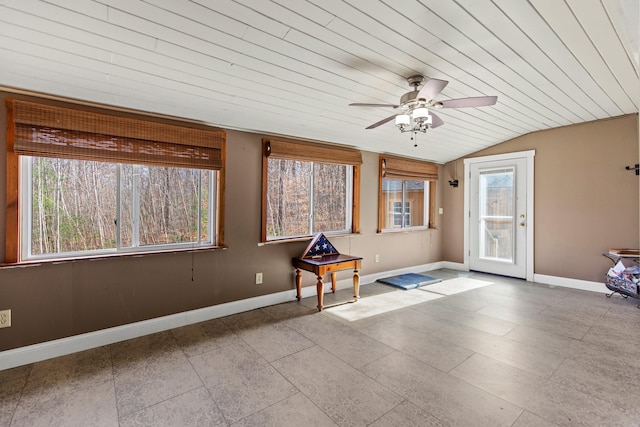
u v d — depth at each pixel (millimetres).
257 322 3096
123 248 2785
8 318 2268
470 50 2119
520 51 2152
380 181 4715
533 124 4078
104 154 2543
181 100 2637
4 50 1851
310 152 3832
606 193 3959
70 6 1528
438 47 2066
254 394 1935
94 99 2488
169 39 1844
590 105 3367
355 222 4422
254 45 1956
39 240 2432
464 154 5309
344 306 3564
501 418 1710
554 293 4020
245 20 1713
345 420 1703
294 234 3898
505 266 4914
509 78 2580
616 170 3881
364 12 1691
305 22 1756
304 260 3627
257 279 3504
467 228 5371
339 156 4121
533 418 1709
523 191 4672
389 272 4895
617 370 2189
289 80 2445
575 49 2141
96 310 2590
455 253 5555
